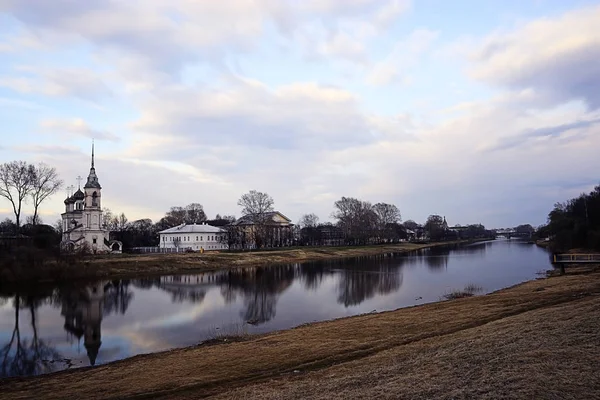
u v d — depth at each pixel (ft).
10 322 132.77
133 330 120.88
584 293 112.16
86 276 242.78
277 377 65.87
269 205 488.44
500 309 103.45
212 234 493.36
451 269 268.82
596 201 400.88
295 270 291.58
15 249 239.71
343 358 73.51
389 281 216.54
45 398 66.90
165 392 64.13
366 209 604.49
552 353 52.29
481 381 46.16
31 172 309.63
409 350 70.03
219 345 96.22
